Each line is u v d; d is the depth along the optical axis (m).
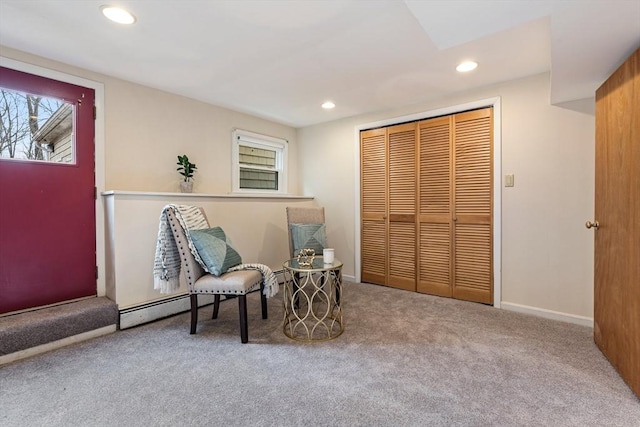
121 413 1.46
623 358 1.68
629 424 1.37
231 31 1.98
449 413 1.45
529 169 2.71
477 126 3.00
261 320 2.62
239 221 3.38
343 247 4.09
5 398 1.58
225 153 3.64
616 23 1.39
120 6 1.72
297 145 4.53
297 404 1.52
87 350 2.09
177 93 3.14
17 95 2.25
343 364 1.89
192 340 2.24
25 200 2.27
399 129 3.56
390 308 2.90
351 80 2.78
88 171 2.56
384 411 1.46
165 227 2.39
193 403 1.53
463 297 3.13
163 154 3.06
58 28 1.95
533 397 1.56
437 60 2.39
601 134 1.95
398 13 1.79
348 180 4.02
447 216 3.21
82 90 2.54
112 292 2.51
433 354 2.00
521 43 2.12
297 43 2.13
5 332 1.93
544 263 2.66
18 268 2.24
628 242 1.62
